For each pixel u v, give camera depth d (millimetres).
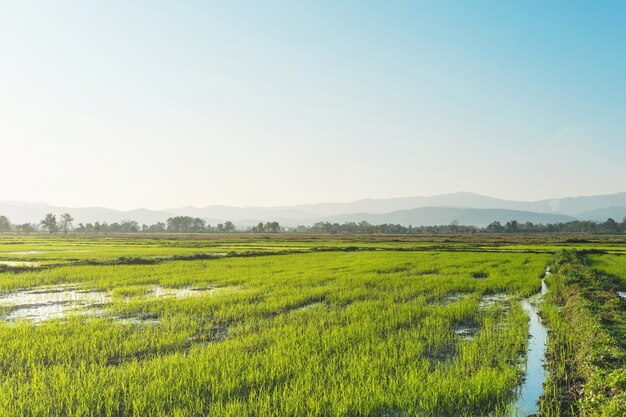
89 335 12586
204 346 11781
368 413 7812
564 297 19141
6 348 11266
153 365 9898
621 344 10422
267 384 9070
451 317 15078
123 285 23469
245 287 22328
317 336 12414
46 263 34125
